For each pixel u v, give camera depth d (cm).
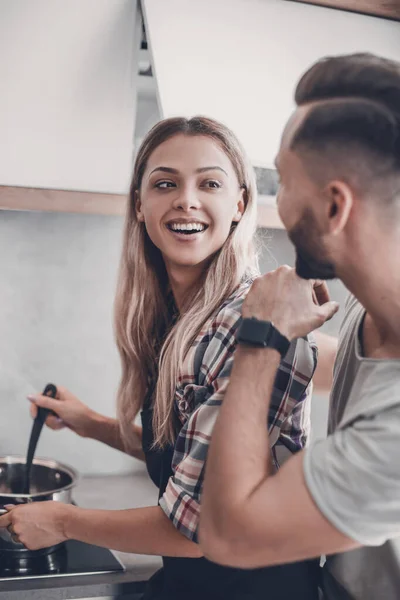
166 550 103
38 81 136
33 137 136
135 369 135
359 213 76
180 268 120
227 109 141
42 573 124
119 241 182
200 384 106
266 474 79
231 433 81
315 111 76
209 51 141
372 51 155
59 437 182
